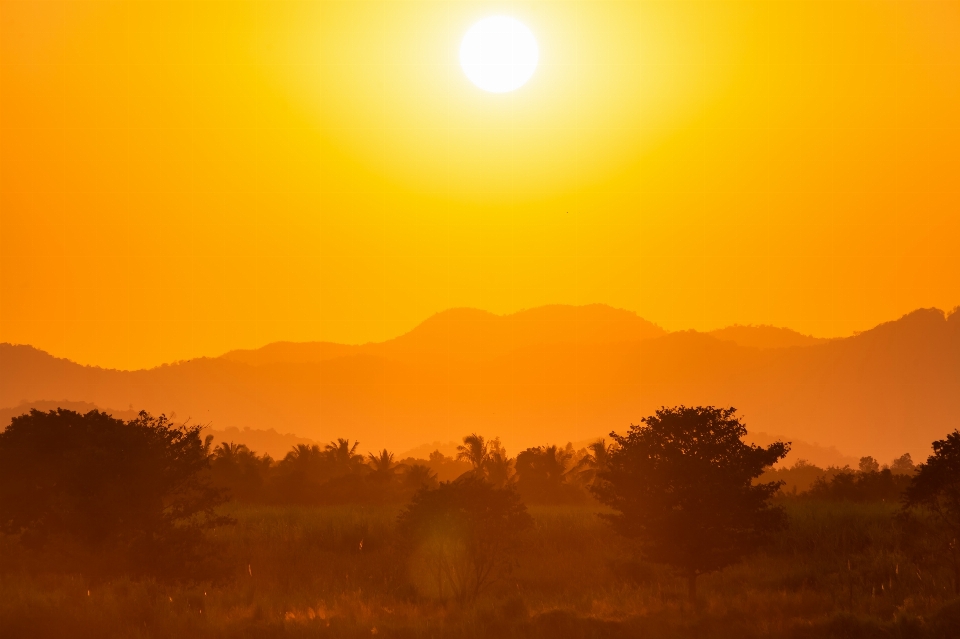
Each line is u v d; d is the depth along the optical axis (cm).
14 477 10669
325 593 9931
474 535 10294
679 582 10838
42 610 6712
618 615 7675
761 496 8969
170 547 9638
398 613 8169
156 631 6644
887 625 6775
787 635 6700
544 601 9450
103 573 9225
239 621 7156
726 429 9088
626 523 9094
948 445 8975
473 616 7388
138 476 9675
